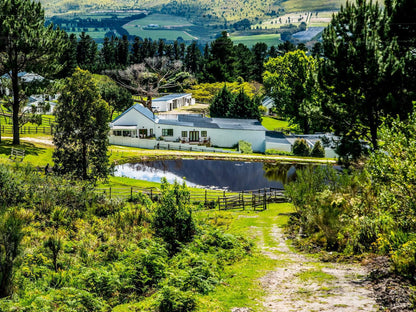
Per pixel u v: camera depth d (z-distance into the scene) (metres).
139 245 17.00
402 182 12.22
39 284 12.93
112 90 90.56
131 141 71.00
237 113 93.62
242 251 16.12
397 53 26.75
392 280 10.42
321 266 13.63
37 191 24.19
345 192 18.62
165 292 9.61
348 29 27.28
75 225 21.58
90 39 149.50
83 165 30.61
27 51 49.44
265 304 9.64
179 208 17.31
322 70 27.95
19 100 54.59
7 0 48.72
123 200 29.69
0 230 12.27
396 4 27.00
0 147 49.44
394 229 13.50
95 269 14.19
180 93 129.00
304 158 66.69
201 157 64.19
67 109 29.73
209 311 9.16
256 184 48.62
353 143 27.62
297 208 25.92
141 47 162.50
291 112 83.44
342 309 8.91
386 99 24.81
